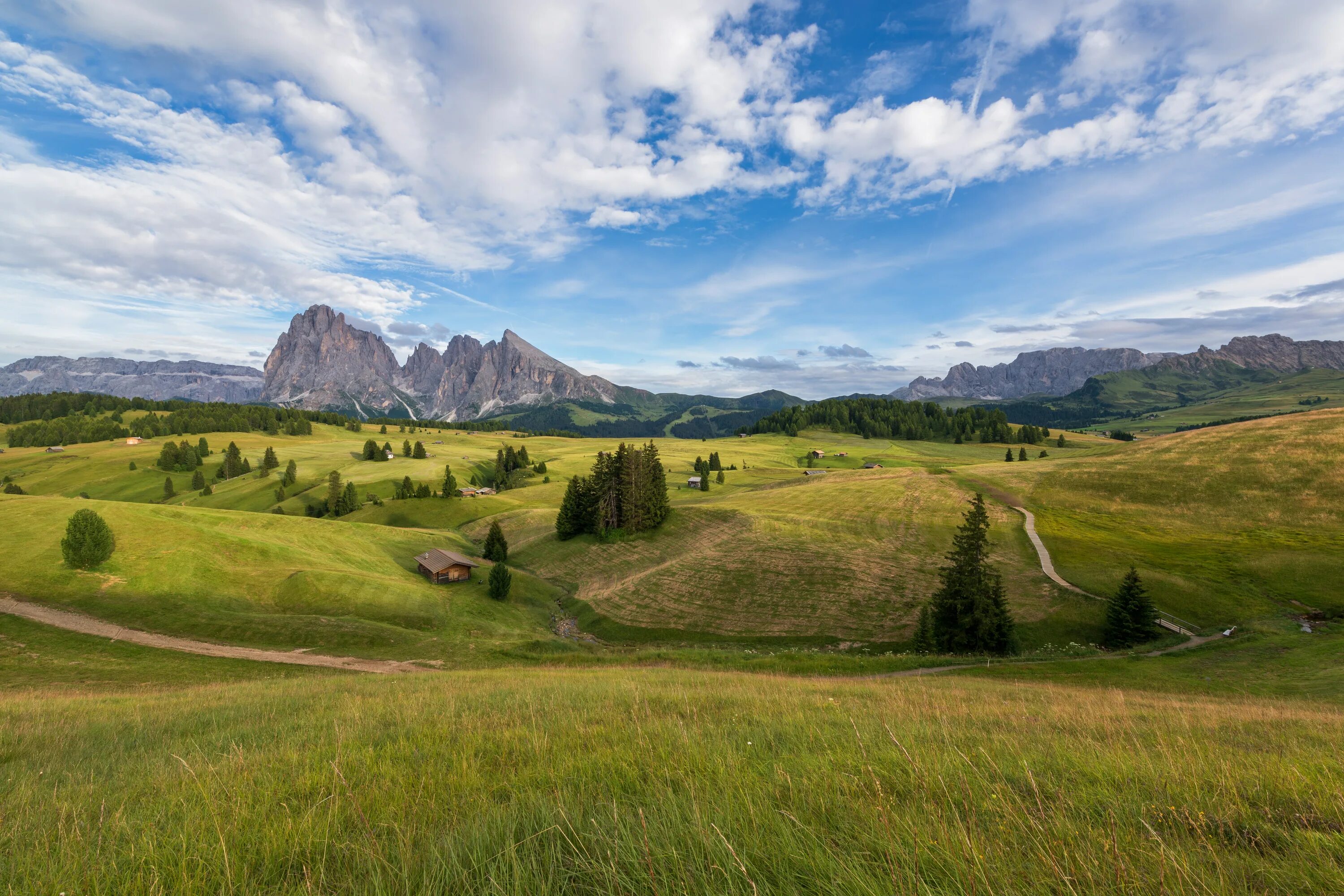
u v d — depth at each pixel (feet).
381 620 156.25
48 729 39.24
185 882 12.51
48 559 153.28
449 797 18.11
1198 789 17.20
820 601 166.30
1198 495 212.64
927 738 25.67
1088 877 10.93
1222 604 137.39
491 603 187.62
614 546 247.70
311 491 447.83
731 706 36.76
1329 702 69.77
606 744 25.21
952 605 130.72
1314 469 206.69
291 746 27.86
